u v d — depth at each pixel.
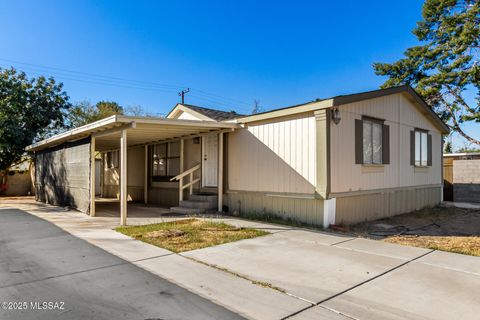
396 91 10.22
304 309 3.33
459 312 3.26
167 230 7.22
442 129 13.56
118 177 16.80
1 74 17.89
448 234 7.45
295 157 8.44
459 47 18.91
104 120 8.12
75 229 7.58
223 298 3.61
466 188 14.40
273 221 8.55
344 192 8.25
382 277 4.31
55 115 19.50
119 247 5.86
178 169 12.48
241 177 9.97
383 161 9.81
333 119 7.91
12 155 18.41
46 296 3.64
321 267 4.73
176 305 3.41
